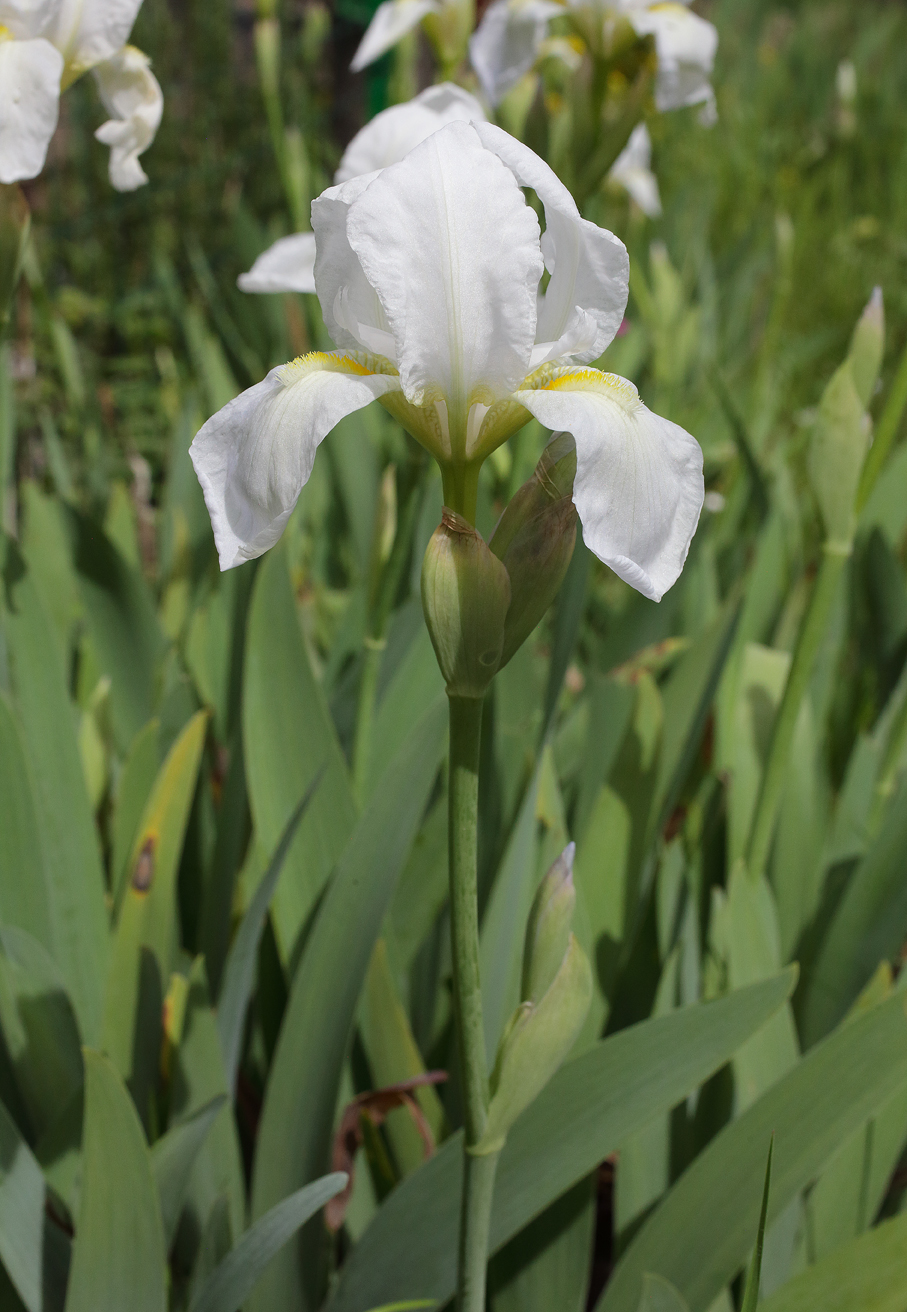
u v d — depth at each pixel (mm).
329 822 511
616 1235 472
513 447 665
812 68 2672
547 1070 352
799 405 1477
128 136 563
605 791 539
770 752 519
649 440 330
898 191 2092
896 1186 517
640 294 1125
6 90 471
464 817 336
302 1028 441
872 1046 418
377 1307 432
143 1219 390
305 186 981
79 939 511
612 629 752
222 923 525
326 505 972
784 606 794
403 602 740
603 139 647
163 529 881
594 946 536
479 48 762
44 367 1364
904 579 744
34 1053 469
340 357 342
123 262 1839
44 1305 423
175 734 610
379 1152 479
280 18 1856
